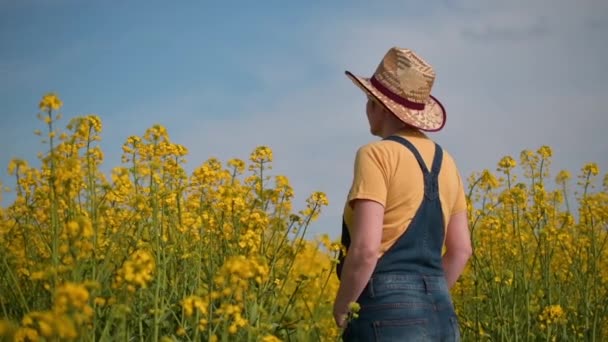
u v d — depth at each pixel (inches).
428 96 156.6
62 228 176.6
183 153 225.8
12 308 184.9
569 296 263.1
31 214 199.6
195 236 213.6
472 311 251.6
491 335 237.5
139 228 198.4
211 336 147.6
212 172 233.8
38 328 123.9
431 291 143.6
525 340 234.5
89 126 190.1
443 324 143.2
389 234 143.3
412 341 139.6
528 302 229.8
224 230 212.2
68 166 162.1
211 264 199.2
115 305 146.5
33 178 206.1
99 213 183.2
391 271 142.3
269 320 179.0
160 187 215.9
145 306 181.9
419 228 143.9
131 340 173.5
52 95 163.8
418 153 147.3
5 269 197.9
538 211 254.8
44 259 196.4
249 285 180.5
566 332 244.8
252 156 225.0
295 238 207.2
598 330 244.4
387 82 154.6
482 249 265.7
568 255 269.3
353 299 140.6
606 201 271.4
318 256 237.8
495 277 240.7
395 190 143.3
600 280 262.4
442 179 149.2
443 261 157.1
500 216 288.0
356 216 141.3
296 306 221.3
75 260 142.9
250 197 229.5
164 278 177.3
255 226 203.3
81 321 118.0
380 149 145.4
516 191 252.2
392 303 140.3
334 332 213.2
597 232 280.5
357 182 143.1
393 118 154.3
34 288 186.9
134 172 213.6
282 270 211.2
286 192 223.1
